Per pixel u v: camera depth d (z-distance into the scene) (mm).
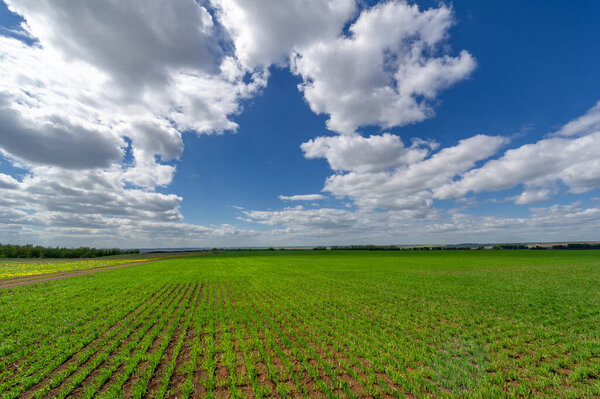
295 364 8797
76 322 13109
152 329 12461
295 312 15695
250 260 75188
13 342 10469
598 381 7430
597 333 11492
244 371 8258
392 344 10477
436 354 9469
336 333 11664
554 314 14867
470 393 6805
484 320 13867
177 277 34594
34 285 27141
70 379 7656
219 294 21922
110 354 9516
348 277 33438
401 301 18812
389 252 116500
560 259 62844
